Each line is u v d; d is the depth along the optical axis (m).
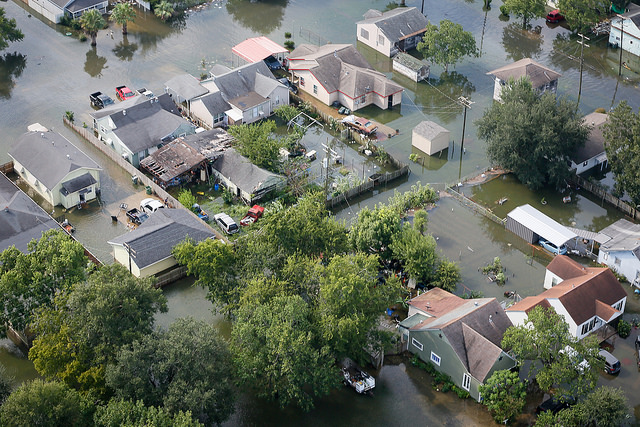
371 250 106.75
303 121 142.62
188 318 84.56
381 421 87.38
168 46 164.25
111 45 163.62
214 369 80.12
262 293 88.06
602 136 128.75
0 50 158.50
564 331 86.31
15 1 179.62
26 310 91.50
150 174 128.50
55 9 169.62
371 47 166.00
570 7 166.88
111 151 129.75
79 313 83.50
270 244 95.25
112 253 111.31
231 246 100.12
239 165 123.38
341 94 146.12
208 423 81.44
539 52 164.38
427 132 133.38
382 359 94.50
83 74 153.50
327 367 83.56
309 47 156.12
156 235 107.12
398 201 119.06
